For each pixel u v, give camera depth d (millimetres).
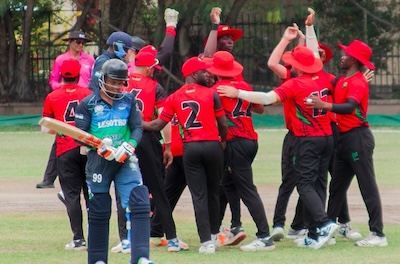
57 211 39125
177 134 31016
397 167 55188
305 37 34219
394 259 28078
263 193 44500
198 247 31125
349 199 42781
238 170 30250
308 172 30266
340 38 103750
